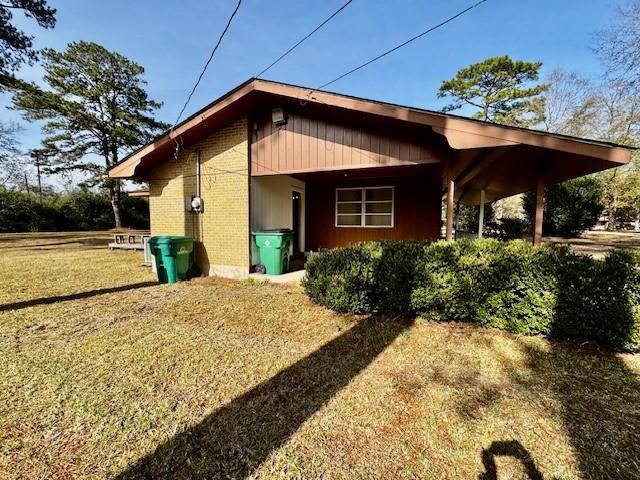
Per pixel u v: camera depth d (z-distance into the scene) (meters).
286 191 8.46
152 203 7.56
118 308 4.64
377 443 1.90
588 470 1.69
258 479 1.65
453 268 3.83
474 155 4.86
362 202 9.06
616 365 2.86
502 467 1.71
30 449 1.85
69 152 21.72
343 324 3.93
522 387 2.51
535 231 5.10
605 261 3.30
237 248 6.80
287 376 2.70
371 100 4.79
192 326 3.91
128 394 2.43
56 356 3.07
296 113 6.20
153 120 22.92
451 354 3.08
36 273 7.33
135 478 1.66
